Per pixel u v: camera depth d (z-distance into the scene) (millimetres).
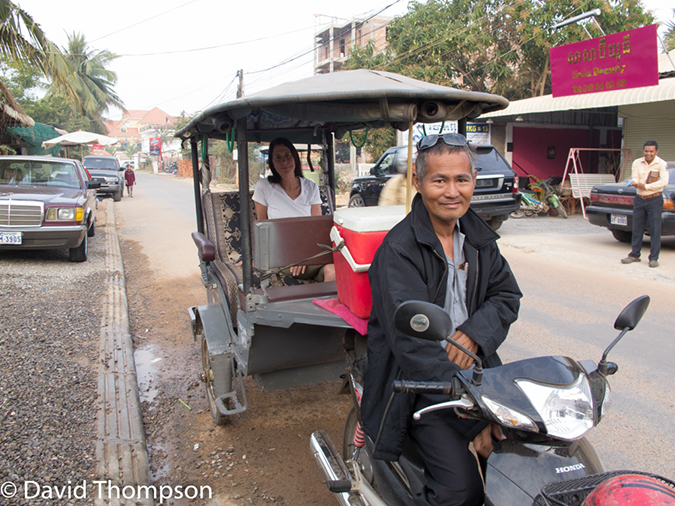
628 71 10469
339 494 2168
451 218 1884
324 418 3654
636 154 14523
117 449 3051
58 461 2875
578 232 10922
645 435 3281
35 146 20016
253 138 4492
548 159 17078
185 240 10711
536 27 15961
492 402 1551
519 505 1540
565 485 1413
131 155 90625
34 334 4691
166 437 3428
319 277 3609
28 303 5633
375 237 2355
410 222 1909
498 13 16594
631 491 1198
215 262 4012
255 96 2396
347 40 37438
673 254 8406
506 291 2061
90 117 40500
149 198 21188
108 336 4844
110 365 4219
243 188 2670
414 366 1717
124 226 12961
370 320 2051
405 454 2045
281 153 4117
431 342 1735
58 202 7707
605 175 13953
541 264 7988
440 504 1740
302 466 3090
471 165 1884
